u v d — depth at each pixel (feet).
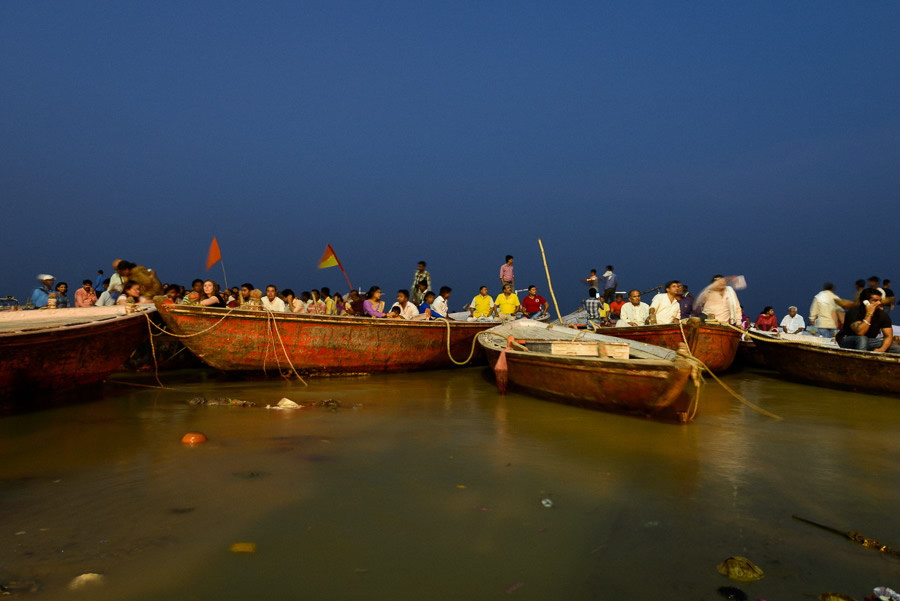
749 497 13.12
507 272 52.54
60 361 24.00
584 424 20.48
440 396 26.76
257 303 37.70
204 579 9.20
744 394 28.94
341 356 32.91
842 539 10.92
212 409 22.79
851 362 28.89
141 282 33.60
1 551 10.05
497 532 11.12
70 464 15.08
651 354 26.37
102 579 9.13
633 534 11.09
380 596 8.80
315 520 11.56
